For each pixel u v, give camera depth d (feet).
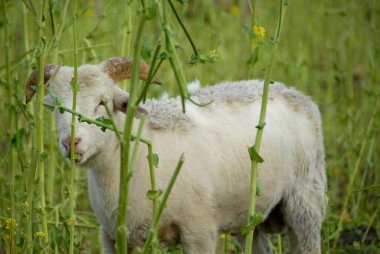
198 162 36.94
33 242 35.86
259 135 31.19
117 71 35.40
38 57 34.30
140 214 36.24
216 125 38.40
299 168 41.16
